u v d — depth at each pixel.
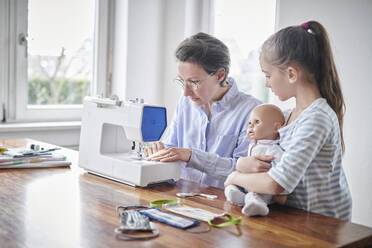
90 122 1.87
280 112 1.58
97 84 3.54
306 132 1.41
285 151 1.44
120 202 1.49
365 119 2.56
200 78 1.84
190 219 1.32
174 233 1.20
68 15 3.37
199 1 3.40
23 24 3.16
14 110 3.21
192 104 2.17
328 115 1.44
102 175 1.84
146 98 3.55
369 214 2.57
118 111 1.78
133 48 3.44
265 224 1.31
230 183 1.55
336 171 1.53
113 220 1.29
